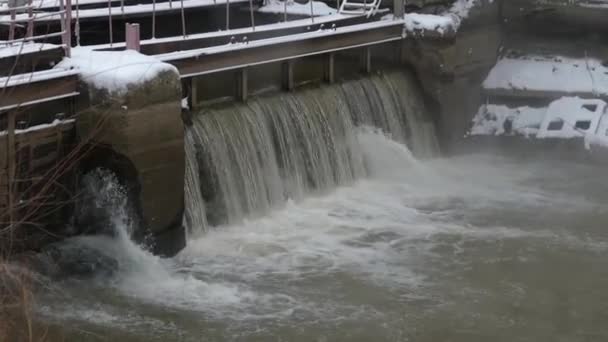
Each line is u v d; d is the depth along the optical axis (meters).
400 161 22.20
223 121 18.22
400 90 23.25
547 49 26.00
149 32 22.25
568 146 23.95
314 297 15.32
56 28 18.97
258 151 18.81
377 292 15.67
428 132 23.86
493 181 22.14
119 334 13.61
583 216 19.88
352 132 21.42
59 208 15.40
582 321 15.06
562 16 25.50
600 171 23.03
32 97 14.61
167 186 15.85
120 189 15.39
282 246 17.41
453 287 16.05
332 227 18.55
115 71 15.03
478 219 19.48
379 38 22.77
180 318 14.25
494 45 25.48
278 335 13.98
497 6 25.56
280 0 24.55
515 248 17.94
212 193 17.64
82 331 13.54
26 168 14.84
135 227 15.60
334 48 21.34
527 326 14.80
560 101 24.70
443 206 20.20
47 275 14.75
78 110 15.34
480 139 24.80
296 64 21.19
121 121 15.00
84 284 14.84
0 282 13.48
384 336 14.19
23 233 14.83
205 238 17.28
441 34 23.28
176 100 15.68
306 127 20.09
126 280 15.16
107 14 19.56
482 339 14.32
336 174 20.75
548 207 20.39
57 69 15.09
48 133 15.04
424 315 14.95
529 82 25.14
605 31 25.34
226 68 18.45
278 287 15.62
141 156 15.33
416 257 17.31
